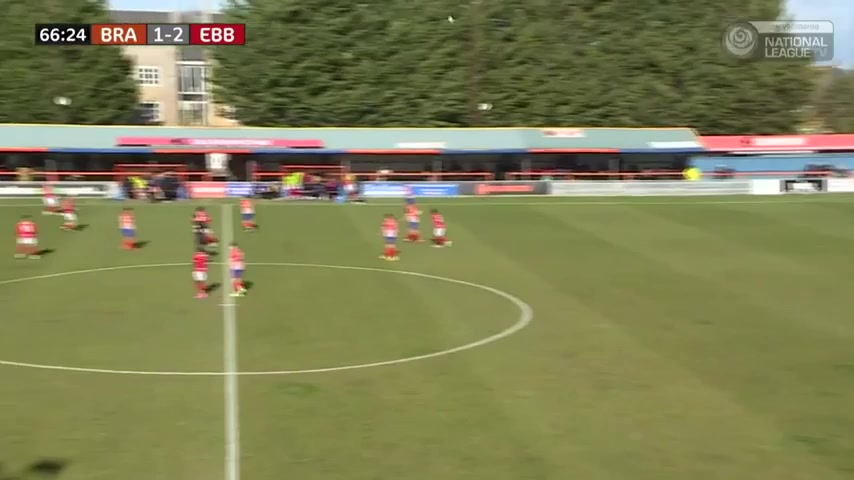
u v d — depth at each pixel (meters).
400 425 18.28
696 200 62.44
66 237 43.94
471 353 23.91
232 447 16.98
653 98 84.38
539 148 72.56
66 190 59.94
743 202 61.09
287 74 79.50
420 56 81.25
